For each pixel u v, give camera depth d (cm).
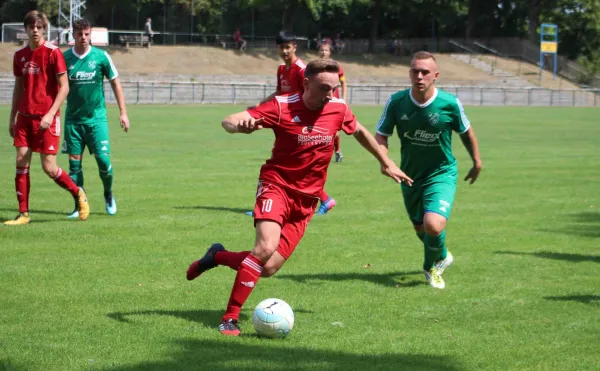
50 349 609
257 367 576
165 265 934
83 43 1223
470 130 869
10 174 1795
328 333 676
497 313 759
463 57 8831
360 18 9275
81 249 1013
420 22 9350
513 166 2259
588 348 650
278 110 666
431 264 878
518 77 8462
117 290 810
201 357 596
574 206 1527
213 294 806
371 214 1376
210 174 1905
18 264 917
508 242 1158
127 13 8088
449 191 869
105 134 1266
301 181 684
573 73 8944
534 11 9144
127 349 613
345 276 913
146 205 1409
